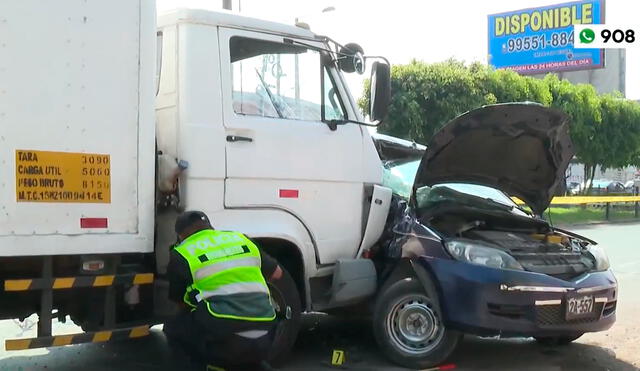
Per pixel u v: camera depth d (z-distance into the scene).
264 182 5.13
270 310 4.11
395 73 23.20
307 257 5.41
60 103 4.10
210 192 4.84
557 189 6.69
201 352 4.02
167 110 4.88
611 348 6.44
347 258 5.71
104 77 4.24
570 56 55.59
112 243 4.29
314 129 5.46
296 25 5.47
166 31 4.94
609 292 5.61
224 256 4.07
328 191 5.56
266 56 5.24
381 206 5.97
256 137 5.08
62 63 4.10
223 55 4.98
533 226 6.55
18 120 3.97
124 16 4.31
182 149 4.76
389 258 5.89
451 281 5.33
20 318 4.59
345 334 6.88
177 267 4.01
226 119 4.94
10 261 4.17
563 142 6.16
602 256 6.02
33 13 4.01
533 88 27.03
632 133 32.97
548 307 5.23
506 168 6.54
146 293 4.72
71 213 4.15
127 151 4.34
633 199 28.44
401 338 5.65
